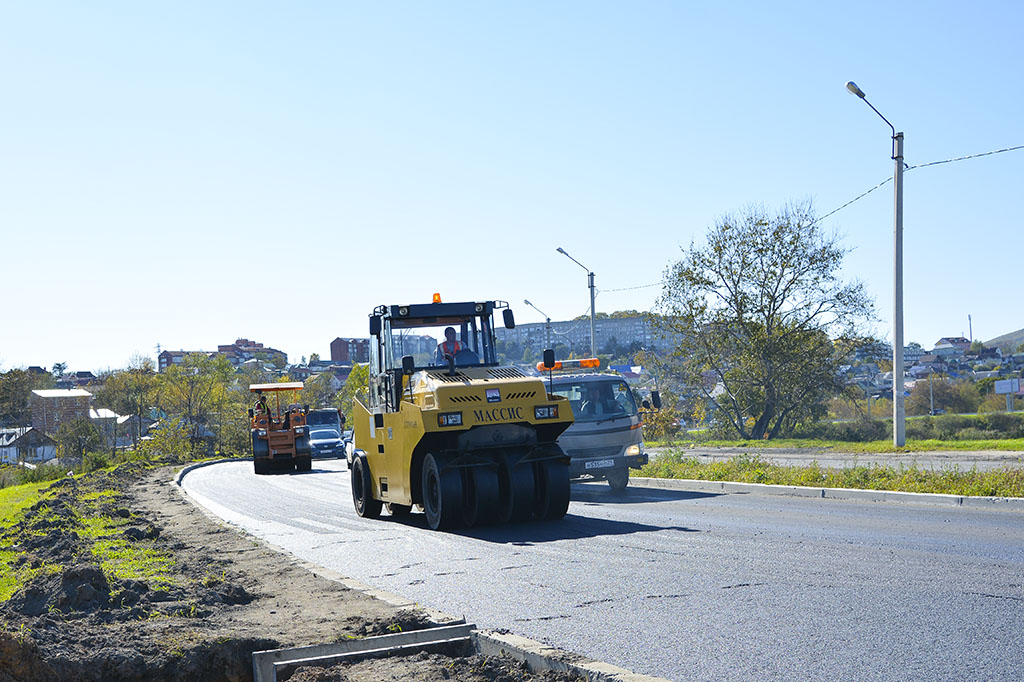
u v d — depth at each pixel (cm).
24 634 630
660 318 4522
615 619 720
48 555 1183
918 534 1103
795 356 4316
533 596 833
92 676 621
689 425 4791
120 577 956
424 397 1434
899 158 2614
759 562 943
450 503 1369
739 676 552
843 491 1641
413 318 1596
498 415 1390
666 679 553
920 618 669
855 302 4231
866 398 4547
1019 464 2039
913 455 2453
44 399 9100
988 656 566
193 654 644
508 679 576
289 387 3762
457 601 830
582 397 1984
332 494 2348
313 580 962
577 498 1888
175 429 5650
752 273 4334
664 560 988
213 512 1902
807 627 659
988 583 784
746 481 1945
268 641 670
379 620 723
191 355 7075
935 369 17350
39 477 3875
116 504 2136
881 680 530
